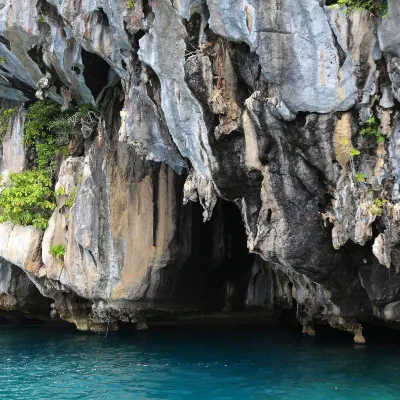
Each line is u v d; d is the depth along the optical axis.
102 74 13.89
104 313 15.23
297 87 9.23
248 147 10.25
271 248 10.66
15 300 18.19
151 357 12.32
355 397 8.77
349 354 12.17
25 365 11.78
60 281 15.29
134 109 12.17
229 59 9.88
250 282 18.03
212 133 10.47
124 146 14.62
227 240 17.11
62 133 15.77
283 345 13.52
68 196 15.27
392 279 10.77
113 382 10.11
